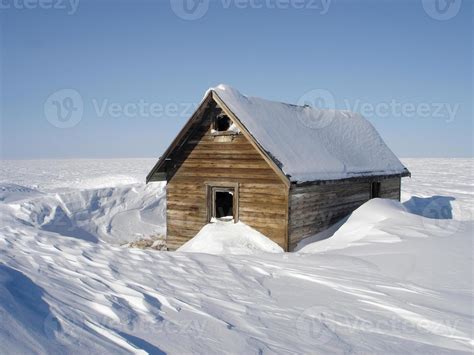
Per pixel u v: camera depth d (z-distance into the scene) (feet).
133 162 399.65
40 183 137.18
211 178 47.52
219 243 41.47
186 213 49.39
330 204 49.37
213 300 21.04
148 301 18.99
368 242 36.63
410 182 146.00
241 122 42.60
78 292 18.29
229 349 14.84
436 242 33.45
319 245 41.68
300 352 15.52
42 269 21.39
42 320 13.65
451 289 24.20
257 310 20.33
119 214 63.36
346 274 27.71
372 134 67.82
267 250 41.45
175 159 50.11
